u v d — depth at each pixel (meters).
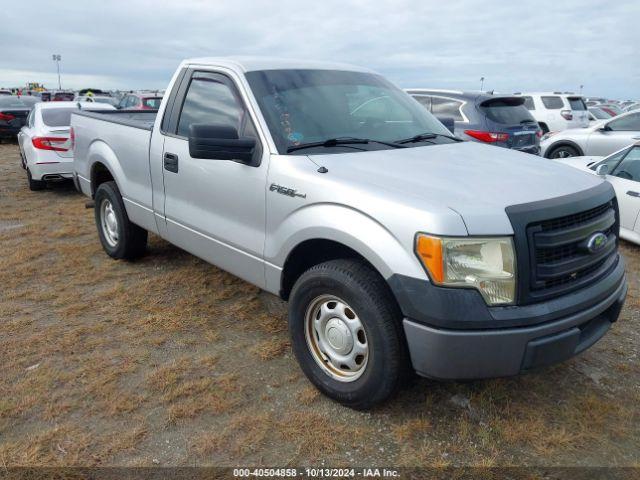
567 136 11.70
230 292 4.88
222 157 3.43
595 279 3.05
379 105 4.27
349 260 3.08
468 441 2.95
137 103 19.59
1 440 2.93
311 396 3.33
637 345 3.99
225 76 4.06
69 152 9.16
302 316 3.32
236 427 3.05
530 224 2.69
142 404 3.26
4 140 18.31
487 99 9.44
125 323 4.31
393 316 2.86
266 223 3.52
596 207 3.06
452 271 2.61
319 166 3.29
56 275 5.34
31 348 3.90
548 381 3.50
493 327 2.63
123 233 5.39
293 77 4.05
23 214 7.89
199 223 4.16
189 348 3.93
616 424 3.09
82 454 2.83
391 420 3.11
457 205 2.71
